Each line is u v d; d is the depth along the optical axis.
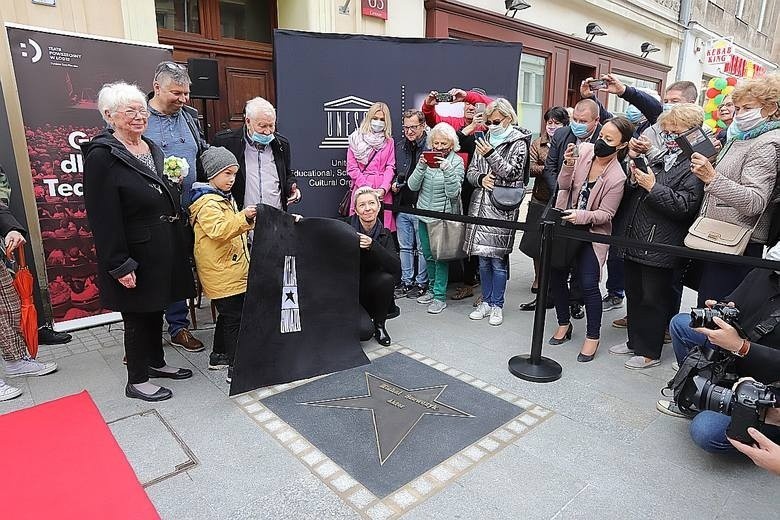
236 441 2.33
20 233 2.93
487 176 3.69
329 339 3.06
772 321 1.98
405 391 2.79
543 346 3.47
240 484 2.04
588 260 3.11
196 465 2.16
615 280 4.24
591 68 8.31
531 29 6.80
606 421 2.51
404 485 2.04
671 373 3.05
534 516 1.87
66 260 3.51
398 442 2.32
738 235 2.55
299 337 2.94
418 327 3.80
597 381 2.94
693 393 2.02
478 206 3.79
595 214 3.01
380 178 4.15
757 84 2.41
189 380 2.93
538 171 4.27
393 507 1.91
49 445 1.08
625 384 2.91
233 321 2.83
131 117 2.47
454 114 4.42
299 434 2.38
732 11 12.21
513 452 2.25
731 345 1.90
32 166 3.29
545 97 7.50
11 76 3.46
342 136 4.33
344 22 4.93
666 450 2.28
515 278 5.26
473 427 2.45
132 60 3.56
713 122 4.89
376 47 4.26
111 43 3.46
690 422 2.47
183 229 2.76
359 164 4.14
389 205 3.90
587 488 2.03
